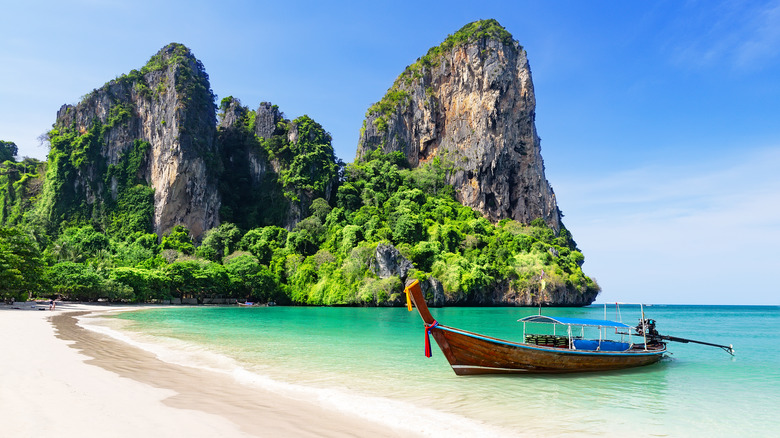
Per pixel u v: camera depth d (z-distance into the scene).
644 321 31.22
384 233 137.88
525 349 23.03
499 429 14.72
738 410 18.64
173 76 163.00
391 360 28.38
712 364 30.62
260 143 180.00
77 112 165.12
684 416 17.48
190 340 36.00
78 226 148.88
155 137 160.00
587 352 24.53
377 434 13.32
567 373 24.84
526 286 137.25
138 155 158.88
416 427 14.37
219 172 164.75
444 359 28.81
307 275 121.12
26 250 68.81
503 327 58.97
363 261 118.88
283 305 122.00
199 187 155.12
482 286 129.75
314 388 19.61
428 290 117.06
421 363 27.31
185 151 153.50
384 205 165.00
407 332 47.84
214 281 110.12
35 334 33.00
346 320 66.75
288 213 161.50
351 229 133.62
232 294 121.31
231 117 189.38
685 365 30.22
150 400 15.12
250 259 123.06
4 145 190.62
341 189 168.00
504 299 137.00
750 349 40.41
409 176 198.25
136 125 164.50
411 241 141.38
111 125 160.62
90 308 75.19
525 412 16.95
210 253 135.62
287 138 181.75
